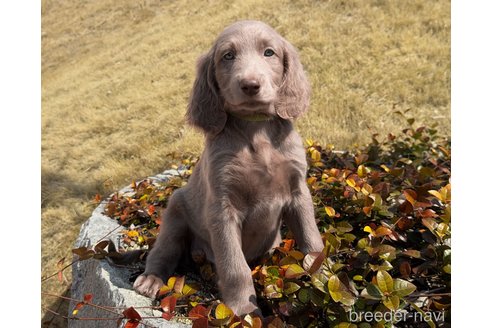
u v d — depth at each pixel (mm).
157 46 2443
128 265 698
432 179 804
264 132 603
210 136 612
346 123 1443
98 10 3539
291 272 500
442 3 2076
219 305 490
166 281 653
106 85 2182
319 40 1935
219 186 582
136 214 854
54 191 1416
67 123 1909
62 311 996
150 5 3258
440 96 1523
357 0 2219
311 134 1366
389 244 625
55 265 1133
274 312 539
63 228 1248
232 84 561
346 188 719
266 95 558
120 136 1675
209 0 2895
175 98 1805
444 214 594
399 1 2145
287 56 629
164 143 1520
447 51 1750
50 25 3574
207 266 661
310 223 606
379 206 640
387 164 988
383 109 1494
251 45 594
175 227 674
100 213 886
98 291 657
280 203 604
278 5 2357
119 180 1371
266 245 651
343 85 1653
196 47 2248
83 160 1566
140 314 555
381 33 1916
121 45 2734
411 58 1744
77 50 3020
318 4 2273
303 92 637
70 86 2369
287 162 598
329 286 477
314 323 510
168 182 958
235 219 587
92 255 679
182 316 554
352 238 599
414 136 1005
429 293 532
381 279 482
